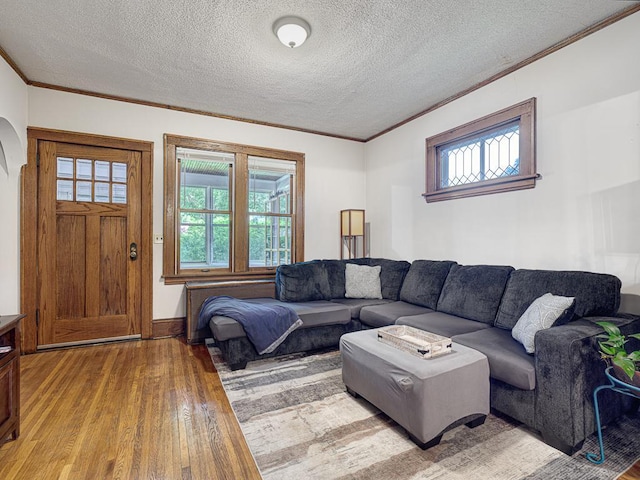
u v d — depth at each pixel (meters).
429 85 3.08
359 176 4.65
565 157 2.41
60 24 2.19
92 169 3.22
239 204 3.86
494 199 2.94
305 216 4.30
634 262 2.07
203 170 3.77
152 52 2.52
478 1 1.99
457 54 2.57
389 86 3.10
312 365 2.77
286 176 4.20
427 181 3.61
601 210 2.22
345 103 3.47
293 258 4.23
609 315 1.94
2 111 2.50
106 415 1.96
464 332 2.28
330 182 4.46
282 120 3.97
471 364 1.75
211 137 3.72
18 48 2.47
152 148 3.44
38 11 2.06
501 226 2.87
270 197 4.10
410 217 3.89
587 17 2.15
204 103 3.46
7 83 2.58
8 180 2.89
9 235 2.90
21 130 2.85
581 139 2.32
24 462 1.54
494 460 1.56
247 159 3.93
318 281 3.64
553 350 1.62
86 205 3.19
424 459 1.57
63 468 1.50
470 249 3.16
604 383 1.68
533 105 2.58
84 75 2.88
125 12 2.07
